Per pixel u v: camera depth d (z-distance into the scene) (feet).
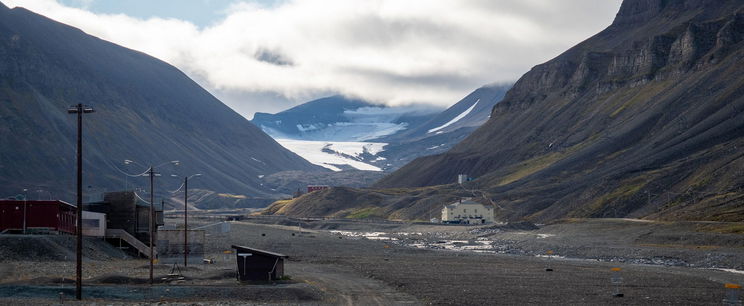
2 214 346.13
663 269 328.90
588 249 460.55
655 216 655.35
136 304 191.11
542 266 341.21
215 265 326.65
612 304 206.39
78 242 197.16
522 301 211.82
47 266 279.28
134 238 381.81
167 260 331.16
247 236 608.60
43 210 349.61
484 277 281.95
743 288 248.32
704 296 225.15
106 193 402.11
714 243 448.24
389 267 330.75
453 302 209.15
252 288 219.00
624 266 347.36
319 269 322.34
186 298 205.98
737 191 643.04
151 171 247.09
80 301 193.98
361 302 208.44
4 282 231.09
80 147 193.57
